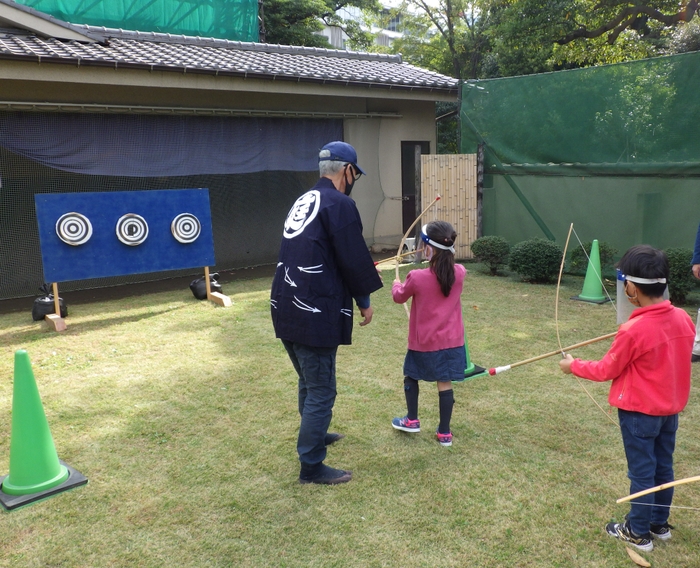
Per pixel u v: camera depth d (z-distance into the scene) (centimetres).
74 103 779
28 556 256
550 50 1666
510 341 543
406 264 932
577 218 818
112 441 359
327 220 288
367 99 1071
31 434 301
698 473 311
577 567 243
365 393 427
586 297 690
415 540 262
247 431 371
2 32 790
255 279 885
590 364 255
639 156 736
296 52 1134
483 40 2352
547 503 288
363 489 302
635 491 247
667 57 696
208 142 877
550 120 832
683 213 701
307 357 296
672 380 238
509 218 916
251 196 1033
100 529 274
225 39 1134
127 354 526
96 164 788
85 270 639
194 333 588
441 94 1058
